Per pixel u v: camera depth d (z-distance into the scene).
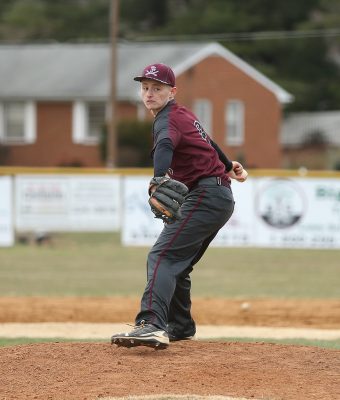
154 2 159.12
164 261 18.47
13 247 63.06
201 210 18.53
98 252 61.00
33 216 59.03
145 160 105.50
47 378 17.12
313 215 56.03
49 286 45.72
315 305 38.91
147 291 18.25
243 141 119.62
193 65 115.00
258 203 56.25
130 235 57.72
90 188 58.50
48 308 37.75
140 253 60.59
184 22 147.75
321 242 56.03
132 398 15.72
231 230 56.47
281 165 130.88
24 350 19.22
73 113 113.44
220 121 117.56
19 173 59.38
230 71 118.00
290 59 153.12
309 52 151.00
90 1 156.88
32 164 114.94
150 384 16.58
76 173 59.12
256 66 147.62
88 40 144.25
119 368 17.56
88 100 112.06
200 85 115.81
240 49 145.75
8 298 40.75
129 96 110.00
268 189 56.19
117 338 17.84
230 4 151.00
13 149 115.44
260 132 120.50
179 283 19.84
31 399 15.98
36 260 56.78
